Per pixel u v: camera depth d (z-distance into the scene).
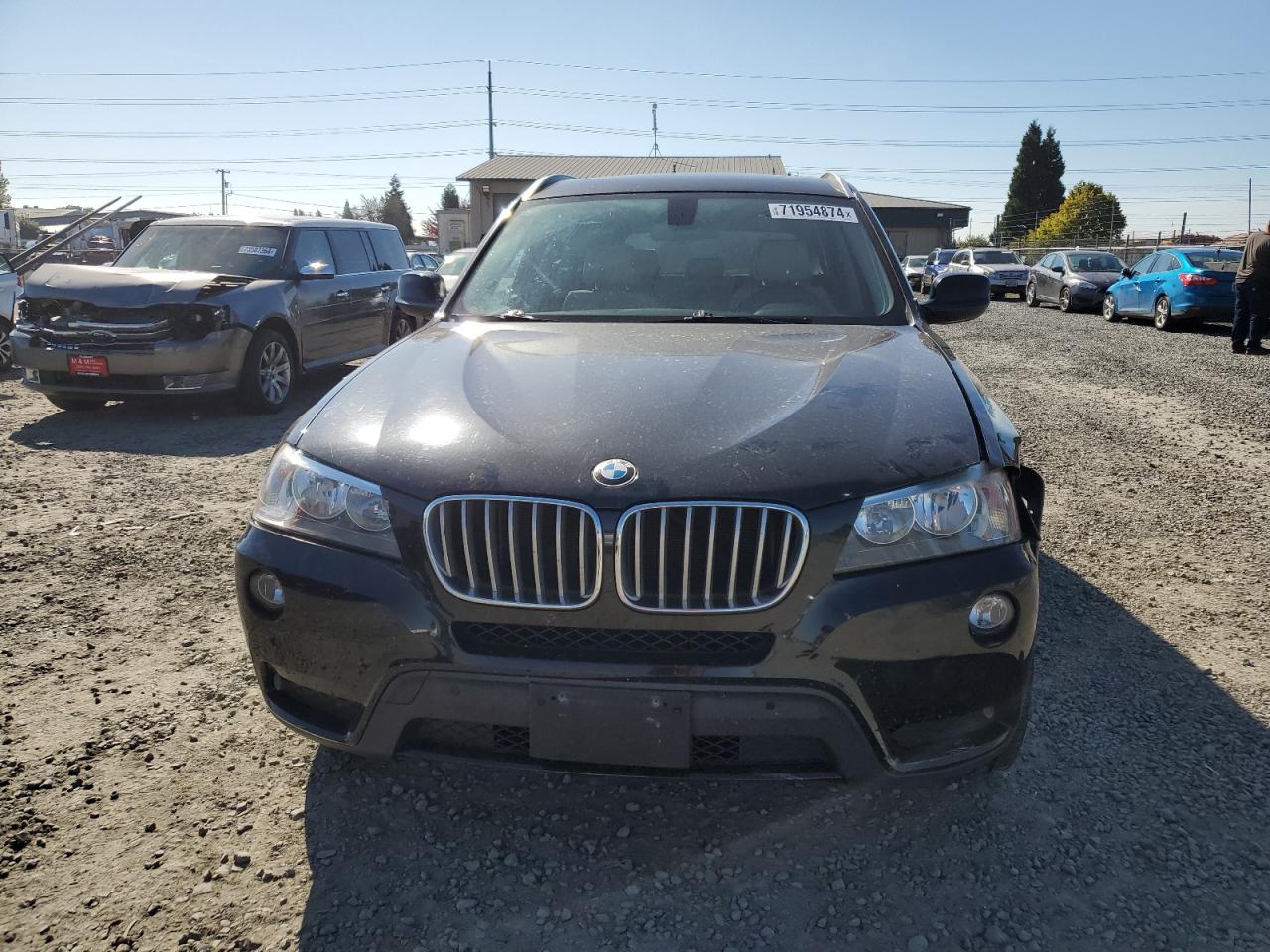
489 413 2.33
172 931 2.09
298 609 2.22
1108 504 5.41
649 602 2.06
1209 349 13.27
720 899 2.22
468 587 2.11
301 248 8.63
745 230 3.58
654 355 2.69
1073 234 51.31
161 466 6.10
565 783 2.66
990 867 2.33
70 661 3.33
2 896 2.18
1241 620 3.81
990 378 10.24
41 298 7.28
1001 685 2.16
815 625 2.05
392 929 2.11
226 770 2.71
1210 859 2.37
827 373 2.55
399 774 2.69
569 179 4.22
